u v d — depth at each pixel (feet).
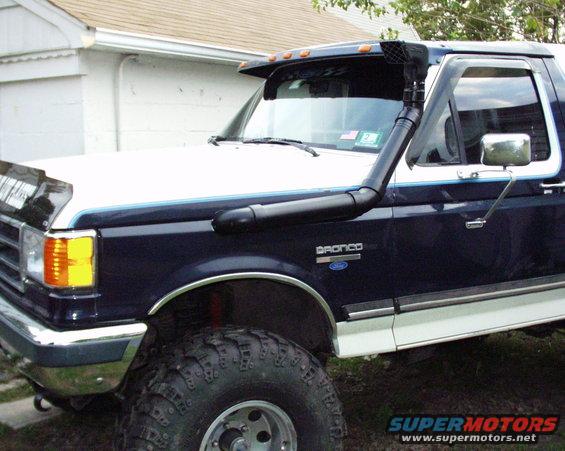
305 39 37.58
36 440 13.14
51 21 25.68
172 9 32.01
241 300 11.02
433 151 11.73
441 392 15.72
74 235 8.93
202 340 9.86
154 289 9.37
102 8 27.32
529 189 12.57
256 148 12.70
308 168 10.84
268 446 10.23
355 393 15.55
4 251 10.94
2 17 27.78
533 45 13.57
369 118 12.16
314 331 11.46
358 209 10.34
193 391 9.32
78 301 8.98
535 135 13.10
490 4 27.35
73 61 25.52
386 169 10.71
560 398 15.56
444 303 11.62
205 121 30.76
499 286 12.33
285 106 13.98
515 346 18.57
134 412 9.39
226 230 9.54
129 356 9.25
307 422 10.07
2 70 28.66
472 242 11.87
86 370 9.07
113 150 27.14
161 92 28.60
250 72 15.46
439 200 11.52
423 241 11.33
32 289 9.57
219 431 9.82
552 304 13.25
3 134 29.63
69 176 9.77
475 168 11.85
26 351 9.14
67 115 26.55
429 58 11.91
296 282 10.25
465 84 12.35
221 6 36.88
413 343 11.48
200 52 28.35
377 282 11.00
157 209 9.43
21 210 10.27
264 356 9.77
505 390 15.92
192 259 9.59
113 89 26.84
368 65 12.80
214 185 9.99
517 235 12.42
